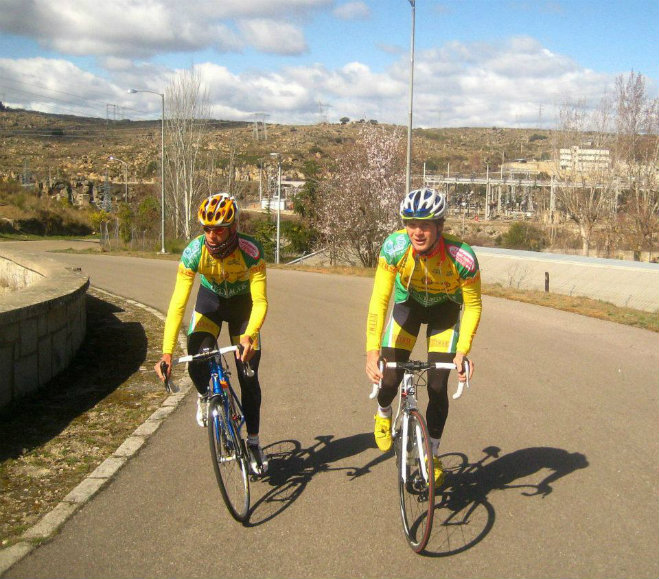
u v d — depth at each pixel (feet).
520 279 60.59
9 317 17.63
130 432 16.65
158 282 57.36
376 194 91.56
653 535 11.13
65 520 11.71
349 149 96.07
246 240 12.75
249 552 10.68
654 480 13.48
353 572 10.07
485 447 15.48
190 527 11.53
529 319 34.19
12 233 170.09
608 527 11.43
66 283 26.17
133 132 528.22
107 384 21.18
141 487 13.23
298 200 131.95
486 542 10.97
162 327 32.68
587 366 23.57
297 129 522.88
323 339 29.76
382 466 14.46
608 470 14.03
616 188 118.93
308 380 22.18
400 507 11.57
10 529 11.35
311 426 17.24
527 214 235.81
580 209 122.83
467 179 237.25
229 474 11.72
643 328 31.48
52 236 178.81
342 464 14.57
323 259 103.24
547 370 23.02
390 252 11.96
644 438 16.03
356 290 50.49
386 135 94.99
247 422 13.41
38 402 18.88
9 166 302.66
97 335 29.63
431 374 12.46
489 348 26.73
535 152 418.31
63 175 288.92
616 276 54.90
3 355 17.66
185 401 19.45
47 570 10.07
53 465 14.28
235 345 13.44
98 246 140.97
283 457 15.07
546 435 16.28
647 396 19.70
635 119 115.14
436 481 12.34
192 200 132.98
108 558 10.45
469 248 11.73
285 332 31.60
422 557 10.50
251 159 331.36
